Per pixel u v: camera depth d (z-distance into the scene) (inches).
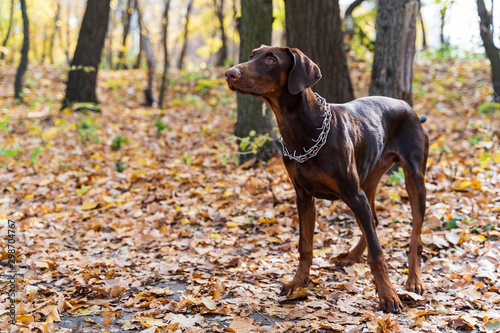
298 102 122.3
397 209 201.6
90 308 129.0
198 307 128.3
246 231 195.3
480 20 384.2
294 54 119.3
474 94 490.6
